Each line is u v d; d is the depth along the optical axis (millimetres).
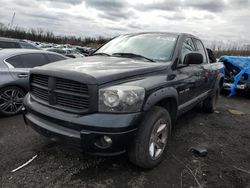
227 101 7711
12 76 4895
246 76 8000
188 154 3559
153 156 3000
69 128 2641
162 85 3041
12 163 3078
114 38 4664
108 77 2619
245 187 2807
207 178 2943
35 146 3557
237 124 5168
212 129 4742
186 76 3762
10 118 4805
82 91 2596
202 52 4910
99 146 2562
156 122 2906
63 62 3311
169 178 2898
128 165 3141
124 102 2543
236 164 3342
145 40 4055
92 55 4184
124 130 2523
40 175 2846
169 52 3652
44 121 2877
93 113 2555
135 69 2932
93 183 2742
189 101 4180
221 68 5965
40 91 3055
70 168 3018
